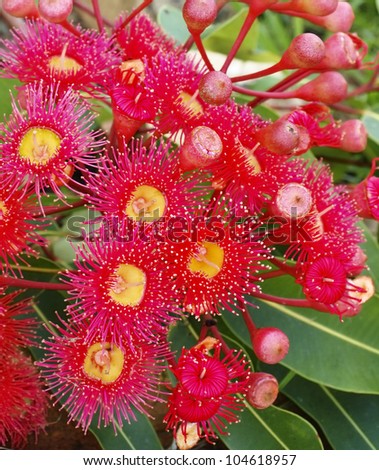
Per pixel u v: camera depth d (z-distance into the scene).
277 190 0.39
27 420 0.42
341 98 0.42
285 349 0.39
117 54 0.42
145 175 0.38
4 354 0.40
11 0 0.40
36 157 0.38
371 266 0.46
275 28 0.66
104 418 0.39
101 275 0.37
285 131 0.38
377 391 0.42
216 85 0.38
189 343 0.43
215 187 0.39
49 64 0.40
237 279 0.38
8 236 0.38
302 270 0.39
